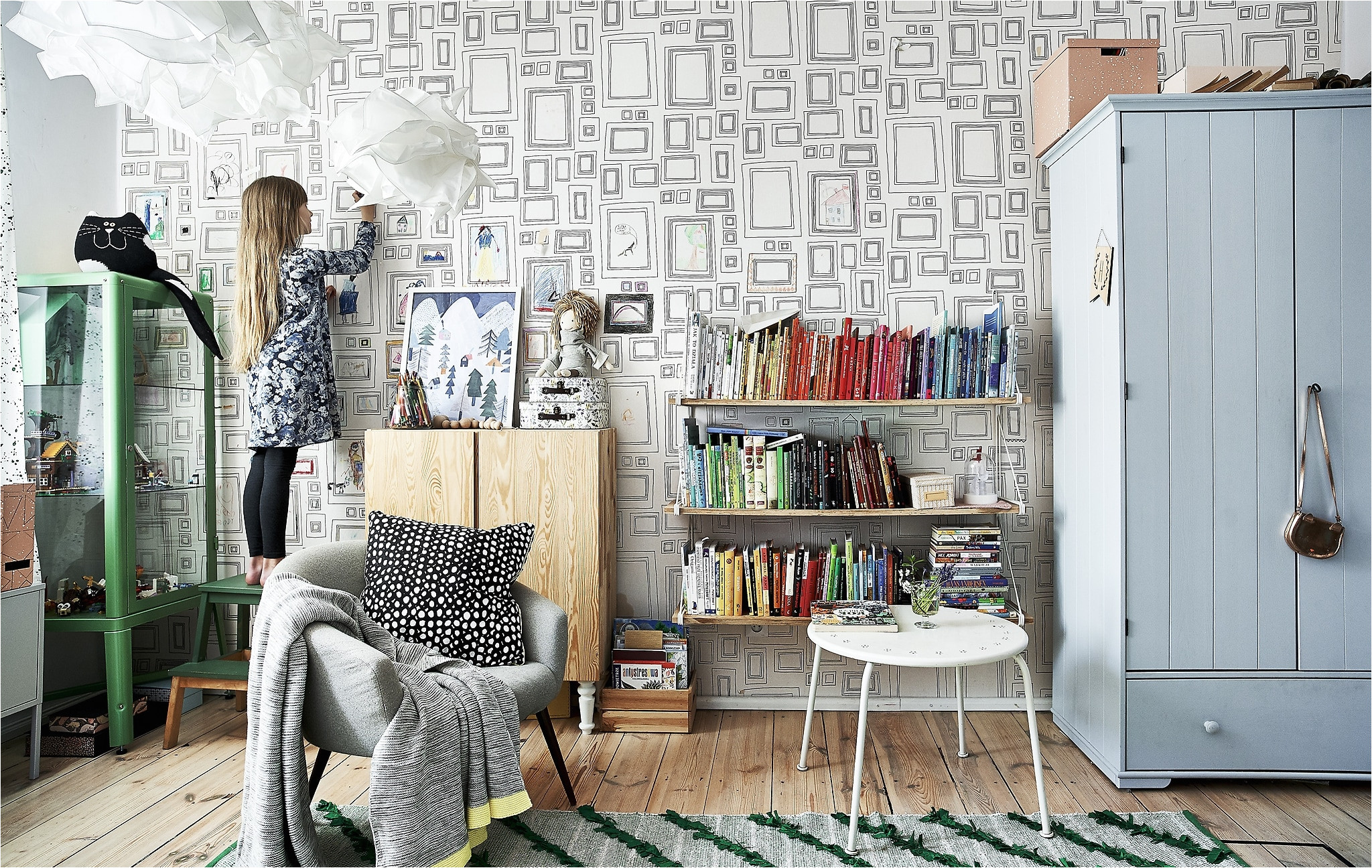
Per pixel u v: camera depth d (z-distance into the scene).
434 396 3.32
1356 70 3.07
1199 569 2.50
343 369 3.40
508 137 3.34
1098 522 2.68
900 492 3.07
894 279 3.25
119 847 2.20
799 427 3.25
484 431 2.99
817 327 3.27
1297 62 3.16
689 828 2.27
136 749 2.89
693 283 3.29
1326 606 2.47
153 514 3.08
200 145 3.42
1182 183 2.48
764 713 3.21
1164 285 2.49
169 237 3.44
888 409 3.23
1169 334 2.49
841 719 3.14
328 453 3.40
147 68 1.14
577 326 3.18
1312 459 2.47
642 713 3.00
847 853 2.14
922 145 3.24
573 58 3.31
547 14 3.32
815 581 3.01
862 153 3.26
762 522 3.27
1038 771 2.24
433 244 3.37
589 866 2.09
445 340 3.34
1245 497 2.49
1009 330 2.97
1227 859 2.11
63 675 3.19
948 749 2.85
